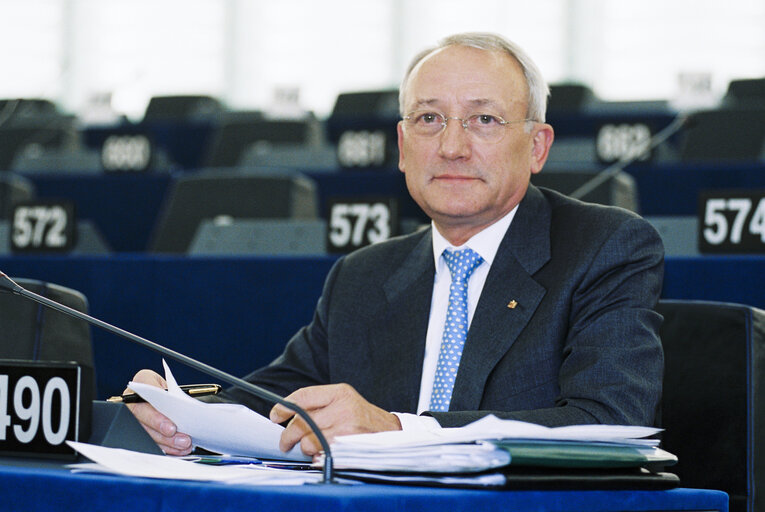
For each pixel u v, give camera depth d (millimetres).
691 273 3064
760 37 10062
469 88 2350
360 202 3869
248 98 11555
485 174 2338
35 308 2680
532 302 2264
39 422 1620
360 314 2477
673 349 2398
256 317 3408
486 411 1907
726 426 2316
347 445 1555
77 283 3594
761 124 7035
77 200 7055
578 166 6434
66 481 1444
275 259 3408
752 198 3455
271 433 1807
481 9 10914
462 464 1491
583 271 2248
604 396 1982
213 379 3434
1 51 11875
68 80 11758
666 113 7648
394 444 1542
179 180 5156
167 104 9828
